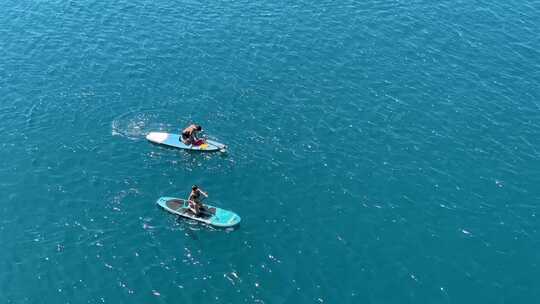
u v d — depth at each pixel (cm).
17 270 4175
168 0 7725
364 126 5581
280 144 5344
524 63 6494
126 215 4622
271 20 7250
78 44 6800
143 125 5553
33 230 4491
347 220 4600
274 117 5675
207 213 4575
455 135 5494
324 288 4059
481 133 5525
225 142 5341
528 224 4600
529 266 4256
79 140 5381
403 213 4669
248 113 5722
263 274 4159
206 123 5572
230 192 4838
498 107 5856
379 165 5134
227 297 3997
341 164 5138
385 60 6512
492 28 7094
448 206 4741
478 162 5194
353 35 6950
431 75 6284
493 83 6181
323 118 5669
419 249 4366
